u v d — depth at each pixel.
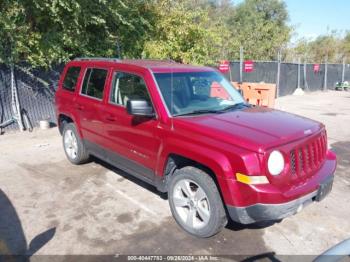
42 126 9.09
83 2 9.06
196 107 4.24
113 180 5.40
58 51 9.02
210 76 4.86
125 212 4.36
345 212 4.38
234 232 3.88
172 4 12.59
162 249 3.57
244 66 15.35
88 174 5.66
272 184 3.21
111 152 4.96
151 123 4.08
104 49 10.57
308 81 20.69
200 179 3.58
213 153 3.38
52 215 4.29
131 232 3.89
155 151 4.07
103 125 4.96
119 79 4.75
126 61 5.00
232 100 4.75
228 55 19.95
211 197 3.51
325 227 4.00
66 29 9.20
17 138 8.15
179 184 3.89
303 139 3.52
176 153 3.76
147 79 4.26
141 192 4.96
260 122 3.79
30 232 3.89
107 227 4.00
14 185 5.23
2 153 6.91
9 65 8.45
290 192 3.27
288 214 3.34
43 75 9.26
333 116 11.70
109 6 9.76
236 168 3.22
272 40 24.55
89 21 9.47
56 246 3.62
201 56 12.70
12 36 8.27
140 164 4.40
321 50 33.19
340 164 6.32
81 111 5.49
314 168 3.65
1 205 4.55
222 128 3.55
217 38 13.40
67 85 6.02
